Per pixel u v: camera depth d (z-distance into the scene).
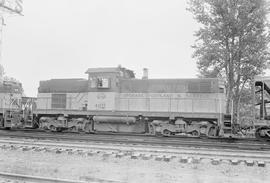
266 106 15.57
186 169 8.91
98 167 9.43
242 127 16.70
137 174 8.78
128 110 17.44
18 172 9.56
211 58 22.86
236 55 22.70
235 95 23.05
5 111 20.81
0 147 11.81
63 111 18.58
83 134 17.36
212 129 15.91
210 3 23.48
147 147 11.68
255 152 10.73
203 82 16.47
